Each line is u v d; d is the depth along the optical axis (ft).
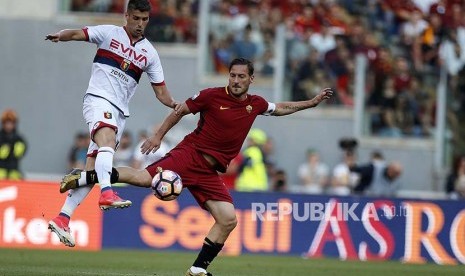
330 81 242.58
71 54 253.24
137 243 187.73
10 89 253.03
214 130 112.06
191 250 187.21
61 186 111.04
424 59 254.27
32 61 253.24
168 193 110.01
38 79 253.03
